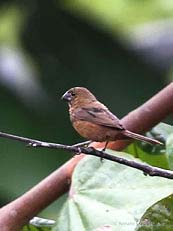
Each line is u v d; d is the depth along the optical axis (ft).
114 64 37.73
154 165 23.91
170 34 43.45
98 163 20.72
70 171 21.11
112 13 62.03
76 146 19.97
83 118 22.93
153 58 39.01
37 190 20.90
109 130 22.04
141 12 63.52
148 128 22.53
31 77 36.50
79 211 20.13
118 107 36.83
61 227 20.01
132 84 37.55
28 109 34.71
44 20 39.09
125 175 20.45
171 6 63.46
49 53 38.24
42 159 32.42
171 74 38.63
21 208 20.65
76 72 37.50
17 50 38.93
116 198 20.17
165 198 19.63
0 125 33.81
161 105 22.38
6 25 47.50
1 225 20.40
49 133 34.32
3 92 34.99
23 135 33.88
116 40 38.45
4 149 32.48
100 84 37.32
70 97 24.79
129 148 23.98
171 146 21.39
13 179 31.94
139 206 19.80
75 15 38.99
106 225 19.67
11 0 41.39
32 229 23.13
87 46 38.06
